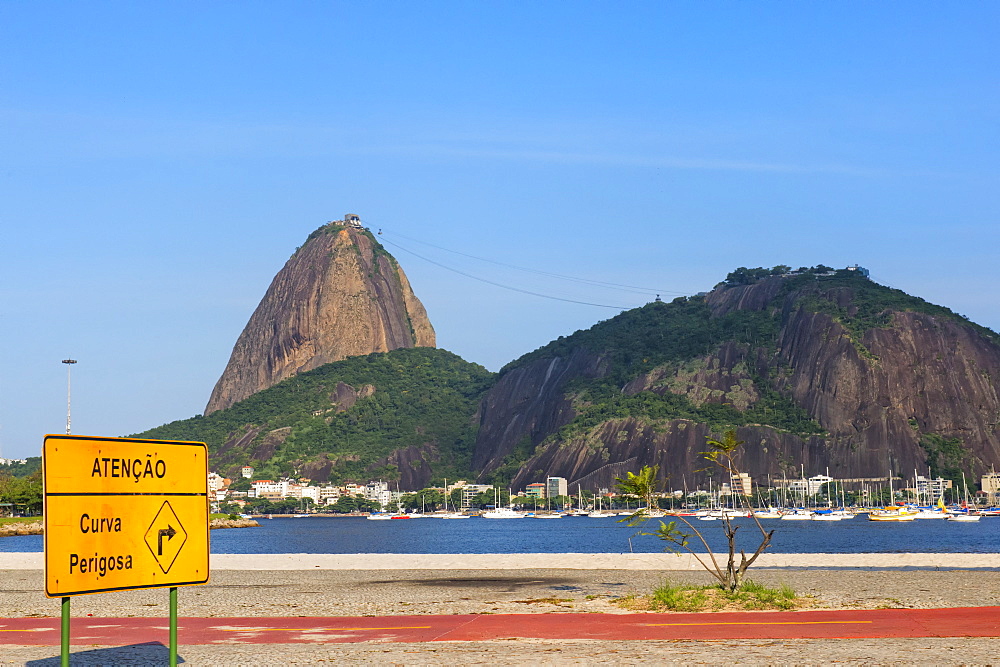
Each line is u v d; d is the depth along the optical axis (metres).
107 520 24.39
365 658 30.64
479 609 43.56
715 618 37.78
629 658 29.38
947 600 42.69
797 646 30.77
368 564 75.88
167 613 44.94
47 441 23.25
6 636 37.53
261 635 36.56
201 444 26.92
